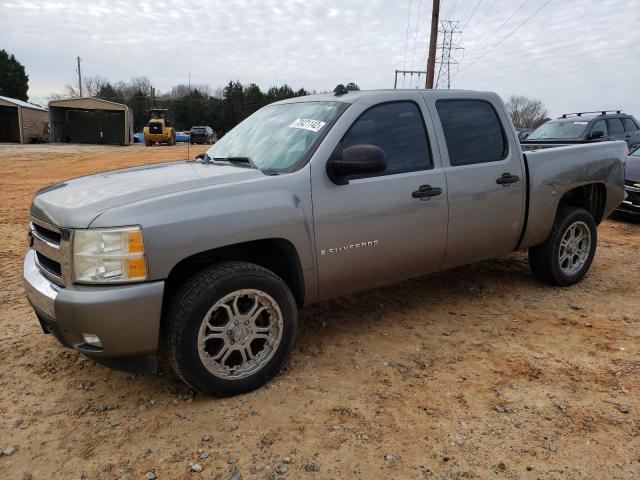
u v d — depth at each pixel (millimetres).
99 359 2984
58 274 3062
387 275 3924
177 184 3199
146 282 2861
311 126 3740
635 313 4578
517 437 2838
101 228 2797
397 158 3861
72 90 88688
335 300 4914
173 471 2602
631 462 2635
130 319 2830
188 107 76250
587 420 2982
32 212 3375
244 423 2980
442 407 3125
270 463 2652
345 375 3504
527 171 4605
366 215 3621
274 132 3986
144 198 2973
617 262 6270
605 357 3744
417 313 4594
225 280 3055
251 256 3541
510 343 3988
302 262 3400
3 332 4207
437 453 2719
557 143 6312
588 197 5414
